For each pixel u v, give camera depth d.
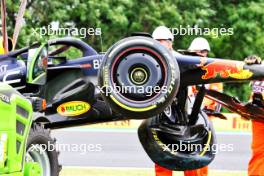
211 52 46.25
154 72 14.87
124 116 15.08
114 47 14.88
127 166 23.91
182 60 15.89
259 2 47.06
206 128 17.20
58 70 16.31
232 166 24.75
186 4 43.88
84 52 16.77
